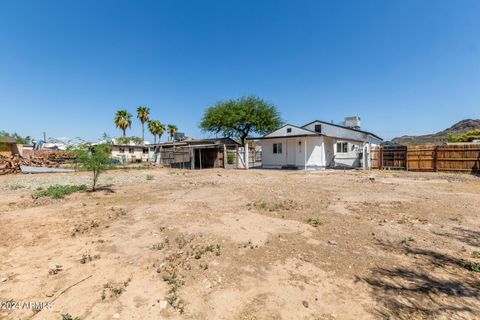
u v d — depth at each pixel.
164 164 30.39
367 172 18.27
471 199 8.30
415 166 18.64
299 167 23.19
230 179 14.90
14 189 11.36
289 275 3.62
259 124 32.06
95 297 3.12
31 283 3.43
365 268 3.79
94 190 10.85
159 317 2.78
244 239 4.96
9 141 28.36
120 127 44.00
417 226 5.63
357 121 30.73
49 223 6.09
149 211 7.14
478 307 2.86
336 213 6.82
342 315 2.79
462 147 16.44
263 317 2.78
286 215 6.65
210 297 3.13
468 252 4.27
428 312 2.79
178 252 4.37
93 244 4.78
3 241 4.95
